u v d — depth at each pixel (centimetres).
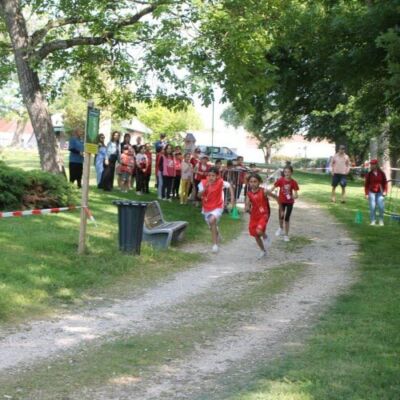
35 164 3359
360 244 1473
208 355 648
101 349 664
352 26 1368
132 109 2167
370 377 543
